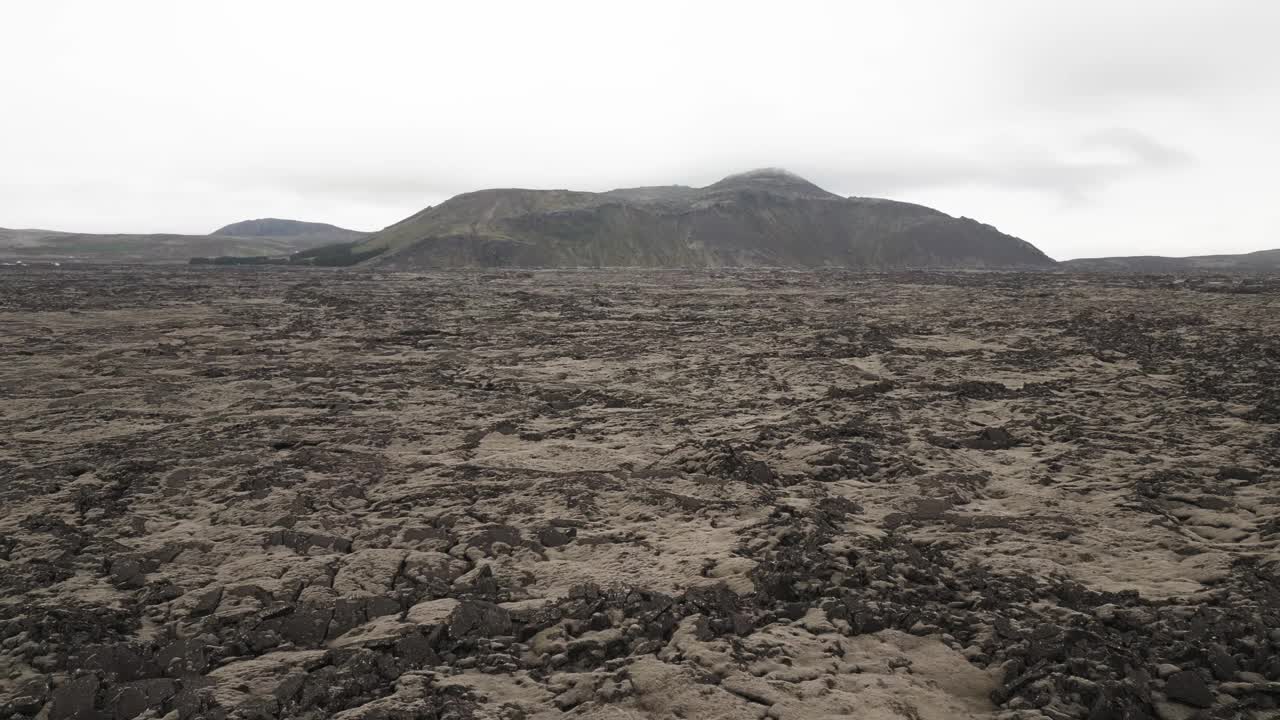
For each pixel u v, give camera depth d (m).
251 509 11.02
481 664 7.07
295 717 6.23
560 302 42.66
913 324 31.77
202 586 8.63
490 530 10.11
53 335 27.89
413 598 8.34
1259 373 19.77
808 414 16.52
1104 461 12.94
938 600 8.21
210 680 6.71
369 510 11.24
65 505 11.10
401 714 6.15
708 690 6.50
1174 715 6.10
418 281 63.38
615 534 10.22
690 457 13.30
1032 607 7.92
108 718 6.25
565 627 7.71
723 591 8.23
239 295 44.81
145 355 24.12
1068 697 6.33
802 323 32.41
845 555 9.11
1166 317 31.80
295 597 8.34
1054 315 33.69
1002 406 17.34
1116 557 9.27
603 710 6.29
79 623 7.56
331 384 20.19
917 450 13.85
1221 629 7.14
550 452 14.05
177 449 13.98
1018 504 11.19
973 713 6.29
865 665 6.99
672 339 28.33
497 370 22.42
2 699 6.36
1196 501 10.98
